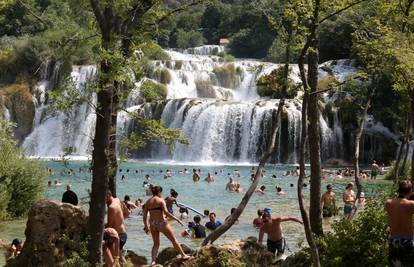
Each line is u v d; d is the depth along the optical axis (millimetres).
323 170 44969
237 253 11422
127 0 10180
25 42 66125
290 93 12523
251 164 52344
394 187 12273
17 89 63906
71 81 10477
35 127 63375
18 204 22656
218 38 106125
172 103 57375
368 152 54812
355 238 11375
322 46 66688
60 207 11664
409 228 9445
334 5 10984
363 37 16312
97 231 10719
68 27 11656
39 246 11375
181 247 12641
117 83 11398
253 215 24250
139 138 12289
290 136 52844
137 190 33188
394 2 16359
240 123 54375
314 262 10055
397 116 28562
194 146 55156
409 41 15945
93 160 10672
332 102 55062
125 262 12281
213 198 30047
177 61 69000
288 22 12555
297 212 25125
